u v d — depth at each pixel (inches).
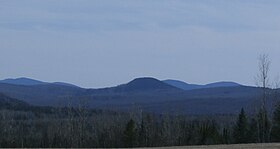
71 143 3966.5
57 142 3976.4
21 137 4089.6
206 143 3270.2
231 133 3479.3
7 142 3917.3
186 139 3622.0
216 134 3294.8
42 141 4030.5
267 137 3117.6
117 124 4138.8
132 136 3513.8
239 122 3312.0
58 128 4202.8
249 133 3216.0
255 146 1812.3
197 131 3526.1
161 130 3757.4
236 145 1899.6
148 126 3764.8
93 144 3927.2
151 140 3649.1
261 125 3147.1
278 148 1724.9
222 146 1871.3
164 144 3646.7
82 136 4003.4
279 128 3105.3
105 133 3929.6
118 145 3806.6
